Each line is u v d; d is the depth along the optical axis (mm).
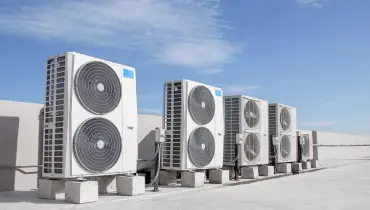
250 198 10633
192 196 10891
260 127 17781
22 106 11180
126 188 10625
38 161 11445
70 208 8570
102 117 10109
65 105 9375
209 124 14180
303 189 12844
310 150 23984
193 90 13555
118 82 10625
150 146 15570
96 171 9883
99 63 10117
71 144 9352
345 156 37562
